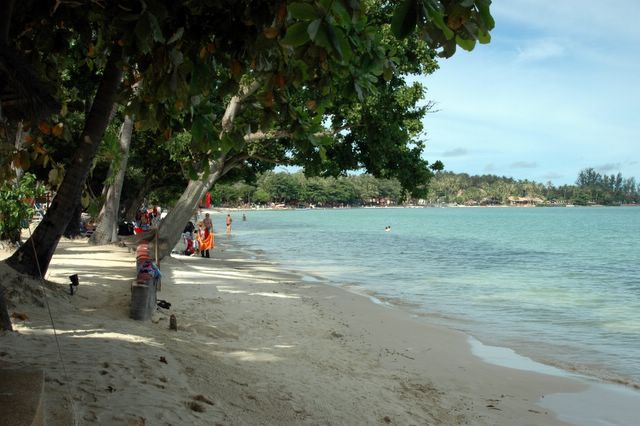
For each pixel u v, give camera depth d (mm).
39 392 3195
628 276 24859
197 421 4691
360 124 21844
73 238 26922
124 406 4582
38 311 8031
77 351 6094
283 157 23406
